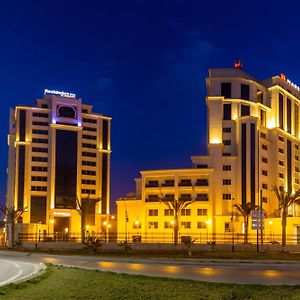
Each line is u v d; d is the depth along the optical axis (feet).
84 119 588.09
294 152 548.31
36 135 558.97
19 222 513.04
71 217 546.67
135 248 265.13
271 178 502.79
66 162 563.89
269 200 491.72
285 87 554.05
